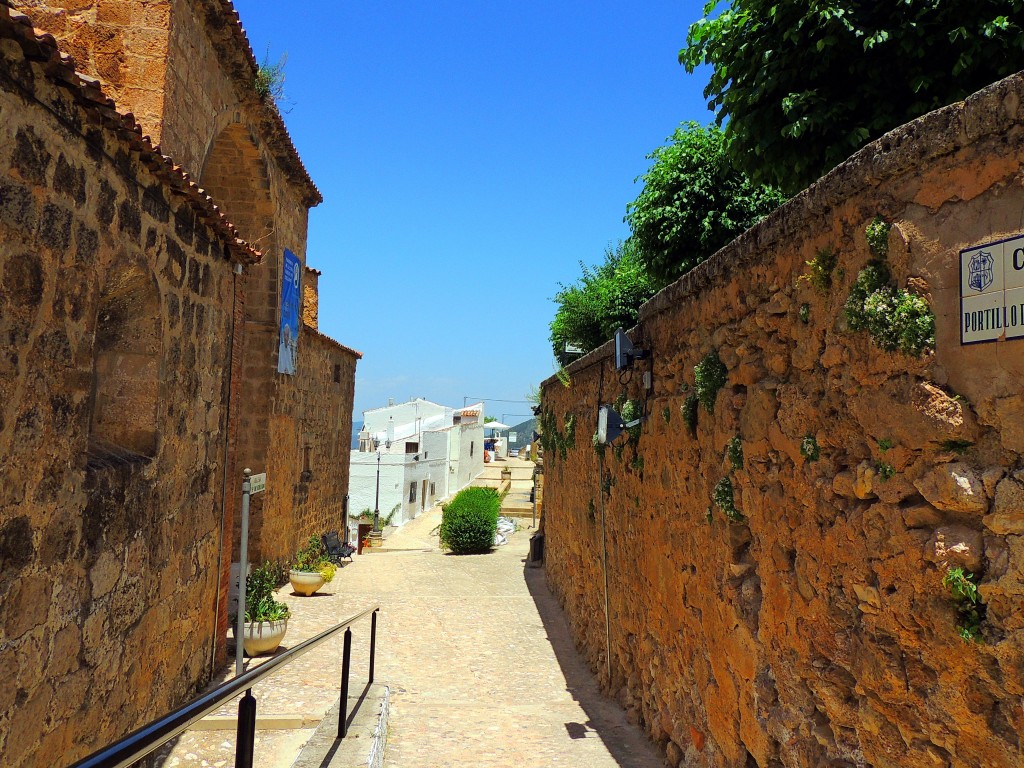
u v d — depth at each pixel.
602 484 8.64
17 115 3.74
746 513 4.32
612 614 8.26
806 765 3.59
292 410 15.51
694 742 5.25
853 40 6.23
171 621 6.43
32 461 4.03
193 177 9.27
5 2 3.36
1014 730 2.37
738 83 7.22
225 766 5.55
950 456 2.62
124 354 5.84
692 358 5.41
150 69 8.06
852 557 3.19
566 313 17.48
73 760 4.57
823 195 3.38
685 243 11.50
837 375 3.33
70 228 4.33
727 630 4.59
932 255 2.72
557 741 6.50
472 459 61.66
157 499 5.96
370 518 37.41
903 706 2.86
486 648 10.66
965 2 5.94
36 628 4.11
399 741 6.45
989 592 2.45
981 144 2.51
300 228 15.91
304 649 4.20
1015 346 2.37
